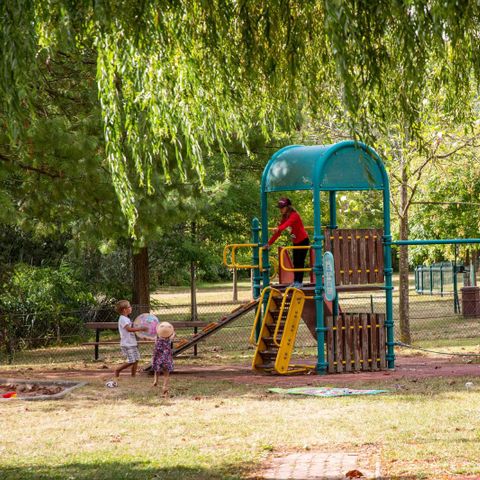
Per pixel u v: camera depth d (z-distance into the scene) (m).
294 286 20.73
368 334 20.72
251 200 36.53
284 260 22.45
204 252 38.56
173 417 13.98
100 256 38.59
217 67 11.09
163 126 11.20
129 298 37.59
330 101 11.88
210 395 16.66
